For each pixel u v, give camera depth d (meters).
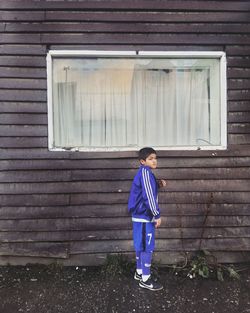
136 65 5.25
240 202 5.26
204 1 5.15
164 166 5.19
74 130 5.24
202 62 5.29
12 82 5.04
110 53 5.09
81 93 5.23
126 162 5.16
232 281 4.84
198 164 5.21
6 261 5.17
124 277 4.89
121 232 5.16
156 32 5.11
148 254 4.59
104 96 5.25
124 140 5.29
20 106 5.06
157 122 5.32
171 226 5.20
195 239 5.22
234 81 5.23
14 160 5.08
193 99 5.34
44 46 5.05
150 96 5.30
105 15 5.07
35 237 5.10
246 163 5.26
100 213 5.14
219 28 5.18
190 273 4.96
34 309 4.26
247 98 5.24
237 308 4.30
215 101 5.32
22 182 5.09
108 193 5.15
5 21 5.03
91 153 5.12
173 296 4.52
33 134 5.08
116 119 5.27
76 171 5.12
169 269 5.08
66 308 4.29
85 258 5.16
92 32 5.07
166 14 5.12
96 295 4.53
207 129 5.36
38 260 5.18
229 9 5.18
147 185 4.44
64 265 5.16
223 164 5.23
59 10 5.05
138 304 4.36
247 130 5.25
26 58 5.05
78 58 5.18
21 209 5.10
